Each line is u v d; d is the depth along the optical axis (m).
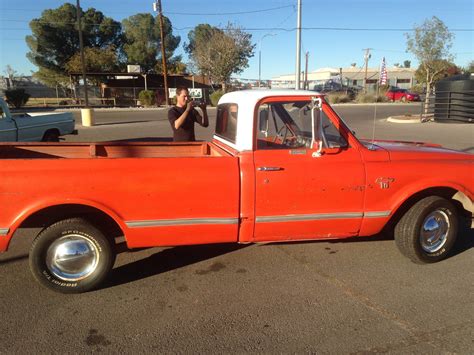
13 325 3.32
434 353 2.99
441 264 4.49
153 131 18.31
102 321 3.39
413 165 4.23
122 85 50.06
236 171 3.84
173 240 3.88
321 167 4.00
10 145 4.84
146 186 3.68
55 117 11.52
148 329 3.29
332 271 4.30
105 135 16.72
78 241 3.73
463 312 3.52
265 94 3.97
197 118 6.71
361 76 73.00
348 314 3.49
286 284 4.03
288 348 3.05
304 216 4.04
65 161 3.56
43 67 53.53
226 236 3.97
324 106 4.05
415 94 40.22
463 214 4.87
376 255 4.71
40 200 3.52
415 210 4.31
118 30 58.66
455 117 19.17
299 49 23.42
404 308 3.59
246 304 3.66
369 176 4.11
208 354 2.98
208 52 49.66
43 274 3.68
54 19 52.62
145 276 4.20
